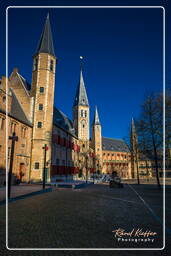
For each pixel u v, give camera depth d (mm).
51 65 34281
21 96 32031
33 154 29672
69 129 47375
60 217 7891
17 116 27094
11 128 25109
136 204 11531
